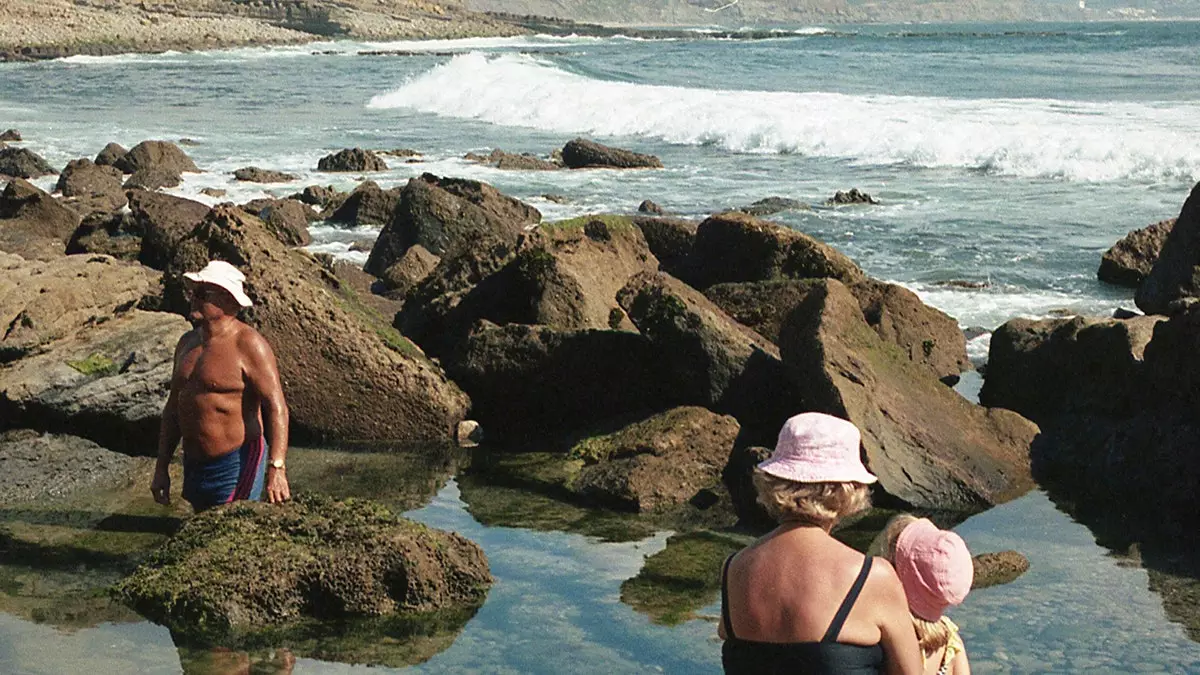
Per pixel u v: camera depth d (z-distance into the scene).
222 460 7.36
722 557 7.35
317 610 6.50
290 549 6.61
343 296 10.55
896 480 8.41
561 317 10.95
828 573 3.77
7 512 8.04
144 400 8.81
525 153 32.00
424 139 35.94
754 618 3.83
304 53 95.62
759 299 11.37
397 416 9.92
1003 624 6.42
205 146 33.88
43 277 9.35
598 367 9.98
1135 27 190.88
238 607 6.36
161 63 78.88
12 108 45.56
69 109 45.34
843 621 3.72
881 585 3.78
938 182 25.80
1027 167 26.91
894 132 30.36
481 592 6.78
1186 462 8.34
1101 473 8.80
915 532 4.10
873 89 47.06
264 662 5.91
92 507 8.12
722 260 13.19
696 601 6.68
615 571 7.13
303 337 9.83
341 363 9.85
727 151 32.38
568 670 5.82
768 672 3.79
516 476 8.98
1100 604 6.69
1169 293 12.89
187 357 7.41
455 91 45.38
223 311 7.35
